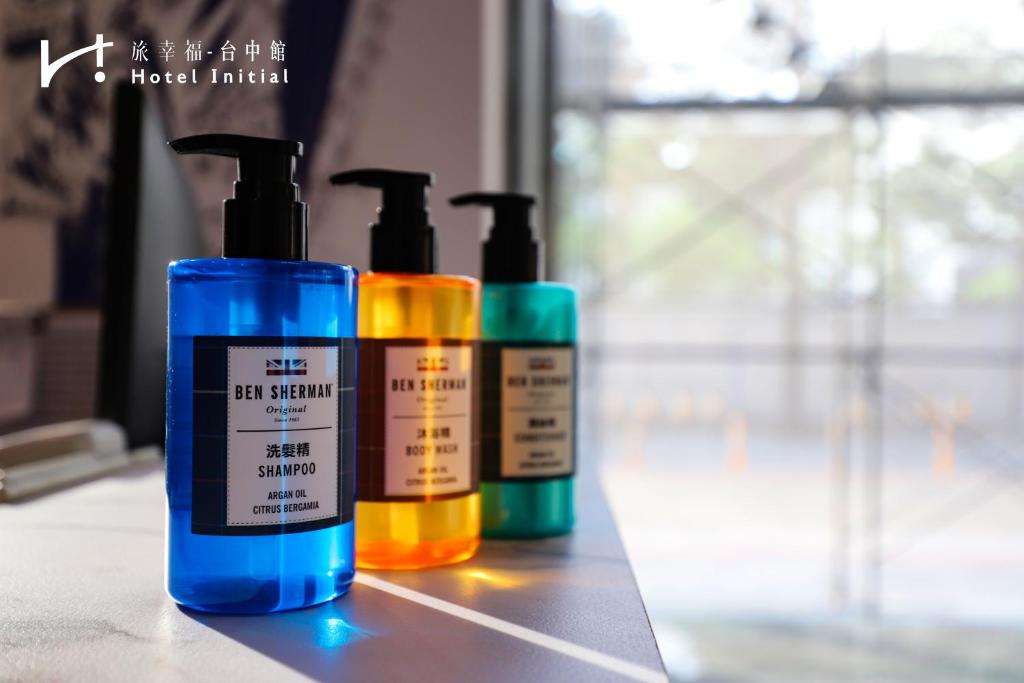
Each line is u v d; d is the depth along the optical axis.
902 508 4.04
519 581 0.31
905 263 4.74
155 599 0.28
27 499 0.48
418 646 0.23
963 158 4.02
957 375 5.75
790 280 5.76
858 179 3.39
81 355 1.13
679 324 6.22
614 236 5.61
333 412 0.28
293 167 0.29
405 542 0.32
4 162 1.17
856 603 2.48
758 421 6.28
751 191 5.19
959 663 1.97
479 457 0.37
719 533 3.47
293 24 1.18
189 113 1.18
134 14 1.17
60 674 0.21
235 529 0.26
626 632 0.25
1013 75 3.91
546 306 0.39
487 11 1.24
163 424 0.67
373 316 0.33
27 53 1.17
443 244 1.18
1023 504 4.22
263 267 0.27
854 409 4.89
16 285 1.16
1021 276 5.35
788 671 1.90
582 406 2.44
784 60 3.40
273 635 0.24
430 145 1.19
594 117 2.67
